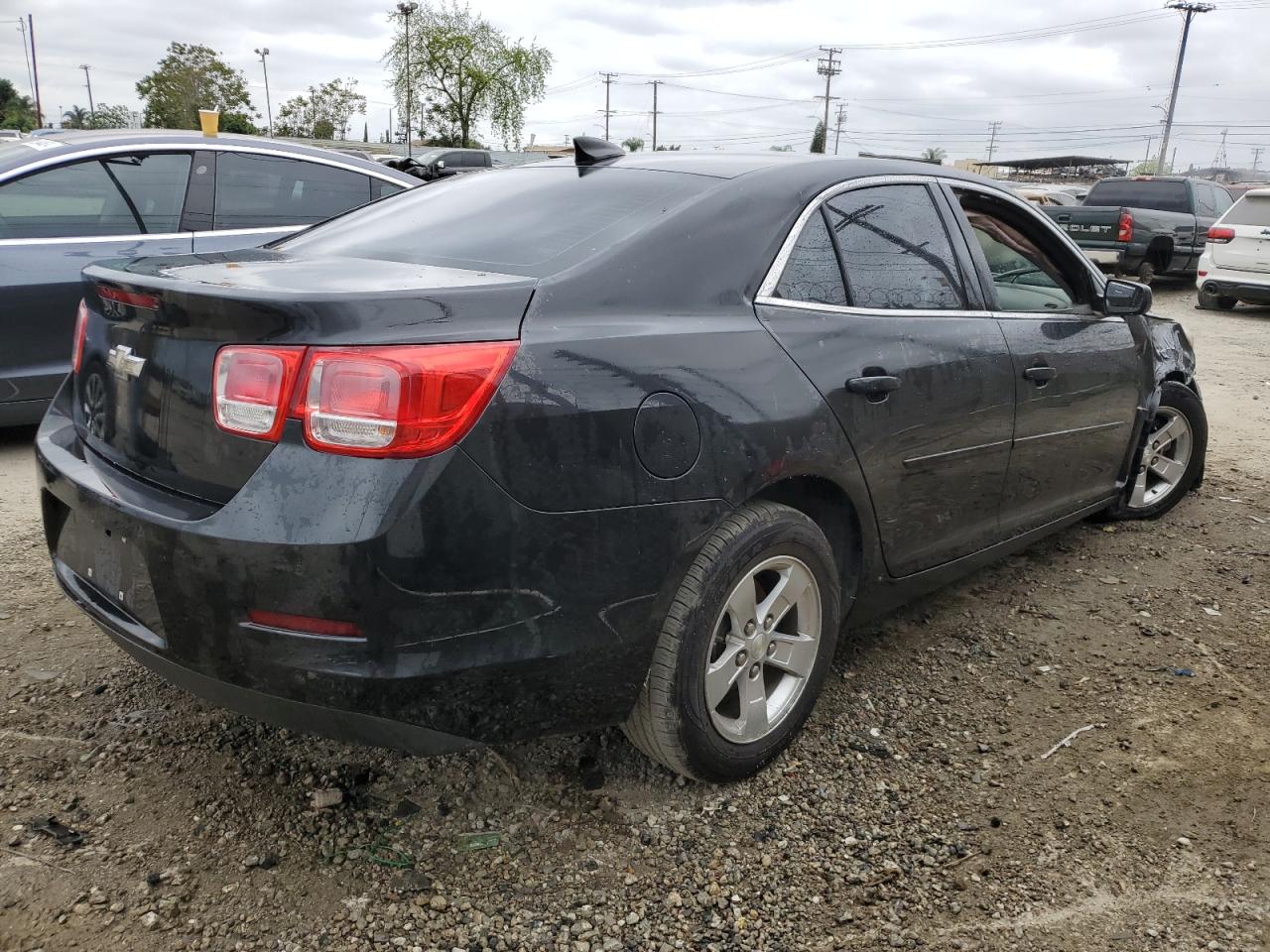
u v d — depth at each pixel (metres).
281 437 1.98
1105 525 4.68
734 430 2.38
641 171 2.92
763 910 2.24
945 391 3.00
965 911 2.25
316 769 2.68
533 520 2.07
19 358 5.14
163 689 3.04
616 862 2.38
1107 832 2.51
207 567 2.02
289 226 5.92
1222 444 6.34
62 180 5.24
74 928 2.11
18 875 2.25
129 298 2.24
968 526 3.31
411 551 1.95
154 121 47.50
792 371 2.55
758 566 2.51
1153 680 3.27
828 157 3.09
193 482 2.13
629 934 2.16
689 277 2.49
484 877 2.31
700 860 2.39
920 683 3.23
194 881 2.26
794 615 2.73
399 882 2.29
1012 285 3.54
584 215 2.65
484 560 2.03
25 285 5.08
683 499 2.29
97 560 2.39
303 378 1.96
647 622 2.29
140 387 2.25
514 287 2.21
